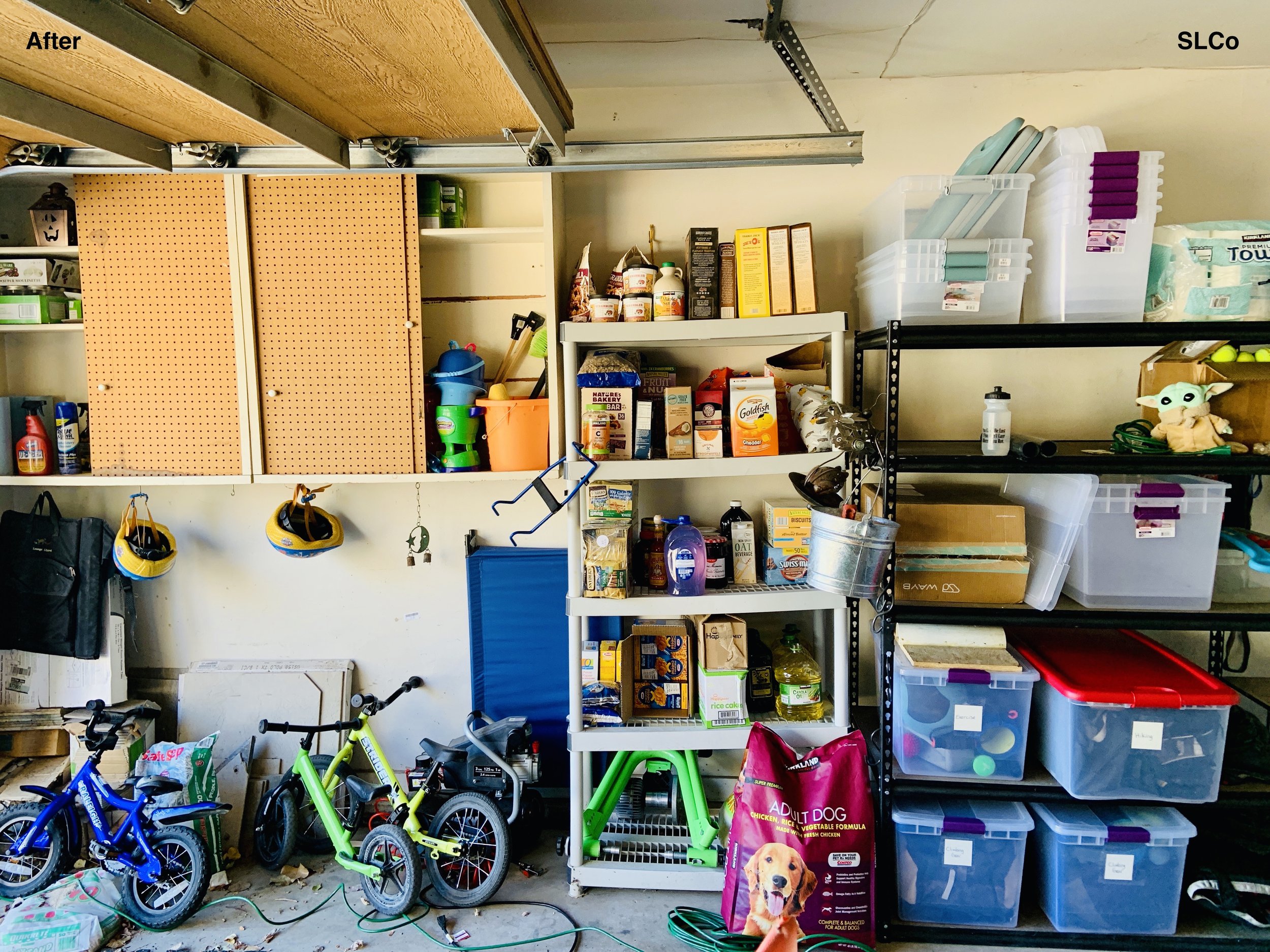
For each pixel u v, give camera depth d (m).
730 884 2.05
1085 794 1.96
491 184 2.44
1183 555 1.98
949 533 2.06
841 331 2.09
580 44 2.11
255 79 1.49
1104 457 1.93
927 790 2.04
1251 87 2.31
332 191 2.18
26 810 2.21
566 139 2.27
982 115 2.38
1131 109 2.34
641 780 2.57
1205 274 1.97
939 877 2.06
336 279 2.20
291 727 2.23
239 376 2.22
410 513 2.61
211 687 2.59
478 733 2.32
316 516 2.50
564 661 2.58
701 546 2.21
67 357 2.56
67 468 2.33
